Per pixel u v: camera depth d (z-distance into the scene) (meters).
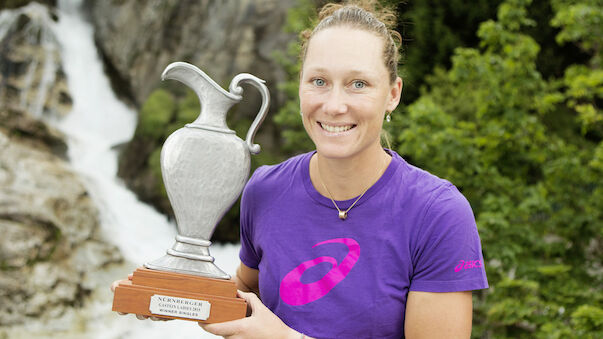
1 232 7.40
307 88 1.54
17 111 11.21
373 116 1.51
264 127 11.15
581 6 4.49
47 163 9.72
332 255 1.58
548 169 4.54
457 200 1.57
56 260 7.79
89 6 15.30
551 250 4.50
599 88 4.70
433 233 1.54
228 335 1.52
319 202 1.63
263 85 1.65
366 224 1.58
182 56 13.05
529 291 4.35
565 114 8.79
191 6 13.33
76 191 9.18
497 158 4.72
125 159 11.84
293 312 1.59
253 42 12.09
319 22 1.70
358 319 1.54
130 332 7.29
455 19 11.59
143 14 14.02
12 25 13.55
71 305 7.39
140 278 1.54
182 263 1.59
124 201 10.96
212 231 1.65
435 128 4.84
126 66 13.94
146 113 11.84
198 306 1.53
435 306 1.52
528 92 4.83
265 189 1.74
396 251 1.55
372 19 1.55
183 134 1.62
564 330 3.85
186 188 1.60
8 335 6.68
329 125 1.53
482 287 1.53
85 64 14.34
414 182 1.61
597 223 4.45
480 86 4.91
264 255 1.70
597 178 4.53
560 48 11.70
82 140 12.62
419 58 11.20
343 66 1.49
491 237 4.43
